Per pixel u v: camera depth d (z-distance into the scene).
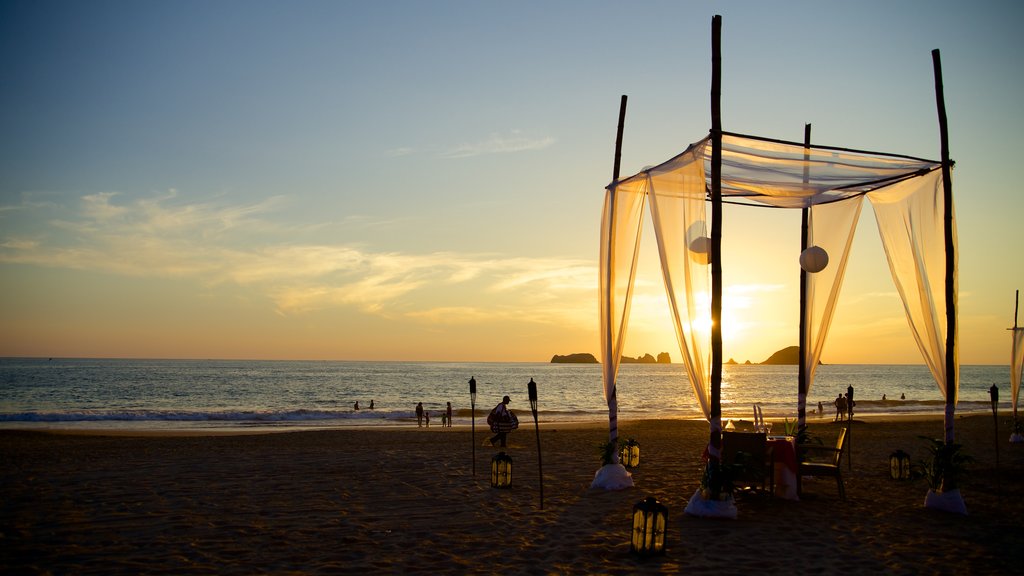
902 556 6.64
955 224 8.73
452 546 7.16
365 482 11.36
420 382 94.81
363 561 6.60
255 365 195.50
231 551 6.96
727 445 9.31
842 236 10.31
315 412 40.84
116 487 10.80
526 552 6.89
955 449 8.77
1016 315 20.33
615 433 10.69
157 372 112.50
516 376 130.75
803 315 10.70
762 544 7.08
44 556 6.76
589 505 9.31
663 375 153.25
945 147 8.76
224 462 14.09
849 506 9.02
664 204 8.84
